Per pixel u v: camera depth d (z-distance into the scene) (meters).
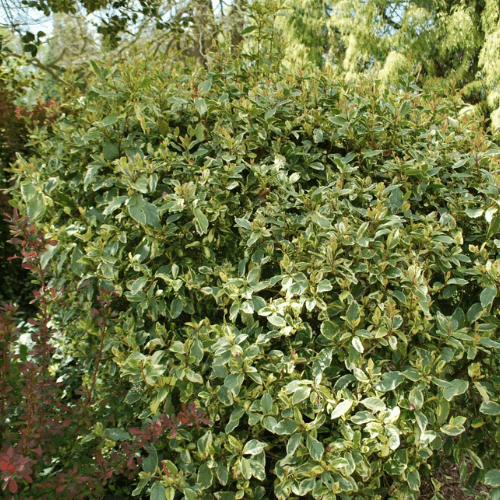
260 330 2.31
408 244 2.31
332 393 2.10
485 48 11.46
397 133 2.92
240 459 2.03
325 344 2.17
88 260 2.61
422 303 2.06
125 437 2.15
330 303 2.18
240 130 2.91
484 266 2.20
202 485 2.04
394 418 1.92
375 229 2.29
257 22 3.73
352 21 12.35
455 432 1.96
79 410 2.26
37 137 3.93
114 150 2.76
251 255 2.45
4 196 5.13
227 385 2.04
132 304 2.62
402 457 2.02
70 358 3.37
